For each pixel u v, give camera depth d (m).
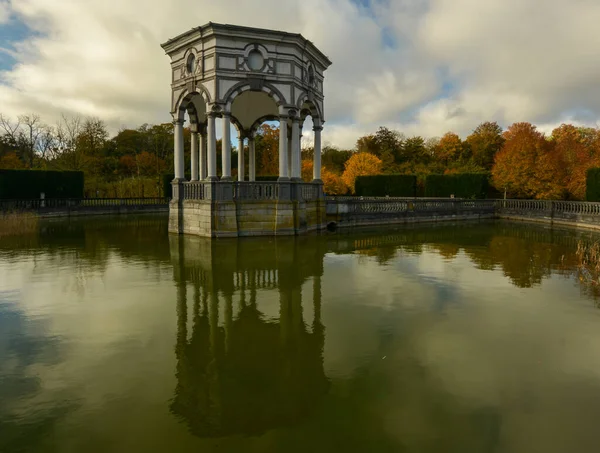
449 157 64.50
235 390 5.92
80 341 7.71
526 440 4.77
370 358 6.98
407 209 30.72
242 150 28.72
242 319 8.91
